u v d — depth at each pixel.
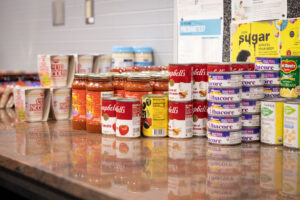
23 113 2.43
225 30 2.42
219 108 1.67
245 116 1.74
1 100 3.01
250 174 1.28
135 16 3.11
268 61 1.82
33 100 2.37
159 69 2.35
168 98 1.85
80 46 3.69
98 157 1.51
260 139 1.75
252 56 2.27
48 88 2.42
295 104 1.59
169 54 2.86
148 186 1.17
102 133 1.95
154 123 1.84
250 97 1.73
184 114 1.81
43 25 4.16
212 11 2.49
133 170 1.33
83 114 2.07
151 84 1.95
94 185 1.17
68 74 2.50
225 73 1.64
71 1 3.74
